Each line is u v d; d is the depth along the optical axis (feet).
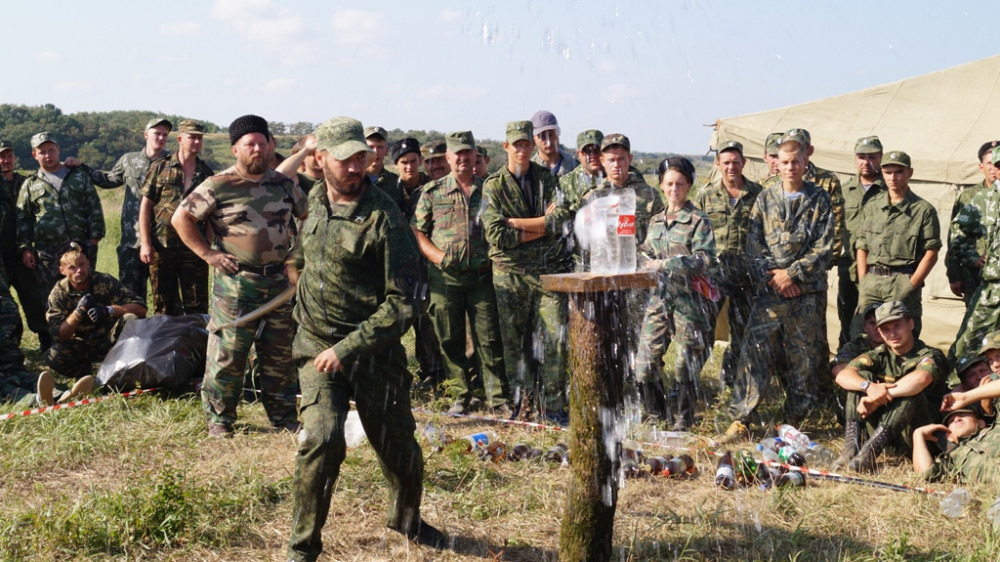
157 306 26.02
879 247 22.67
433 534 13.46
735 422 19.76
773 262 20.25
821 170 22.74
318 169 22.68
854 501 15.48
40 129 257.96
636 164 22.75
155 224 25.36
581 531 11.59
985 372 17.26
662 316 20.01
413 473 12.83
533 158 24.80
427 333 24.08
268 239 18.63
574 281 10.87
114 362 21.48
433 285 21.27
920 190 25.94
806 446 18.17
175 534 13.42
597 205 11.62
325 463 11.48
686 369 20.03
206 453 17.79
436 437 17.84
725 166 22.20
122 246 28.09
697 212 19.93
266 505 14.87
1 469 16.39
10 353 22.94
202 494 14.66
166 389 21.77
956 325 25.62
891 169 22.22
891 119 26.91
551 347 20.61
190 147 25.11
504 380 21.47
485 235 20.59
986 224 20.44
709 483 16.48
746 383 20.08
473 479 15.90
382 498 14.97
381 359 12.08
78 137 261.24
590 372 11.18
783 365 20.65
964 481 16.22
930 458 16.93
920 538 13.97
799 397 20.67
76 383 20.62
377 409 12.20
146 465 16.96
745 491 15.99
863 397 17.75
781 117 28.50
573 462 11.54
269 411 19.75
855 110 27.55
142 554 12.95
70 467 16.87
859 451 17.85
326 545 13.25
